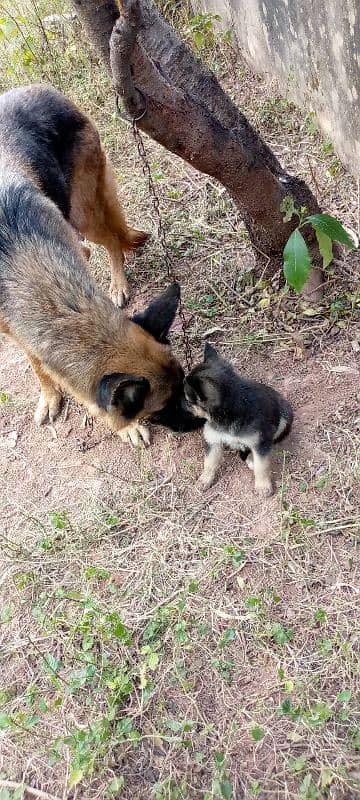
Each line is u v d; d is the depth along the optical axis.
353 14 1.37
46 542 1.16
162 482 1.23
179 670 0.96
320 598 1.01
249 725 0.90
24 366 1.57
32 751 0.93
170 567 1.09
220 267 1.59
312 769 0.84
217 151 1.21
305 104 1.83
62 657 1.02
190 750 0.89
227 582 1.05
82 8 1.07
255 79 2.13
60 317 1.13
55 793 0.88
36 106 1.42
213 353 1.16
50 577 1.12
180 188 1.87
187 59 1.22
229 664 0.95
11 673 1.02
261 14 1.90
